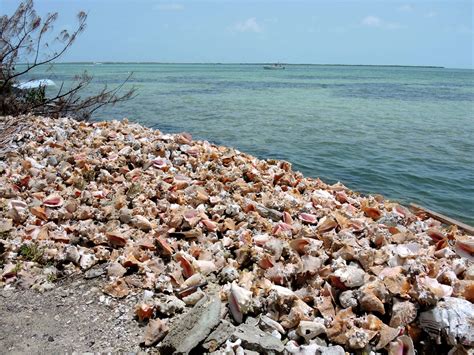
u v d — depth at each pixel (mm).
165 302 2076
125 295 2178
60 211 2879
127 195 3148
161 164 3748
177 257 2393
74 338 1907
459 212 5406
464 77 71500
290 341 1865
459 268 2311
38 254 2453
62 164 3631
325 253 2416
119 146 4020
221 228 2771
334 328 1878
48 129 4441
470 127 12250
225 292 2115
